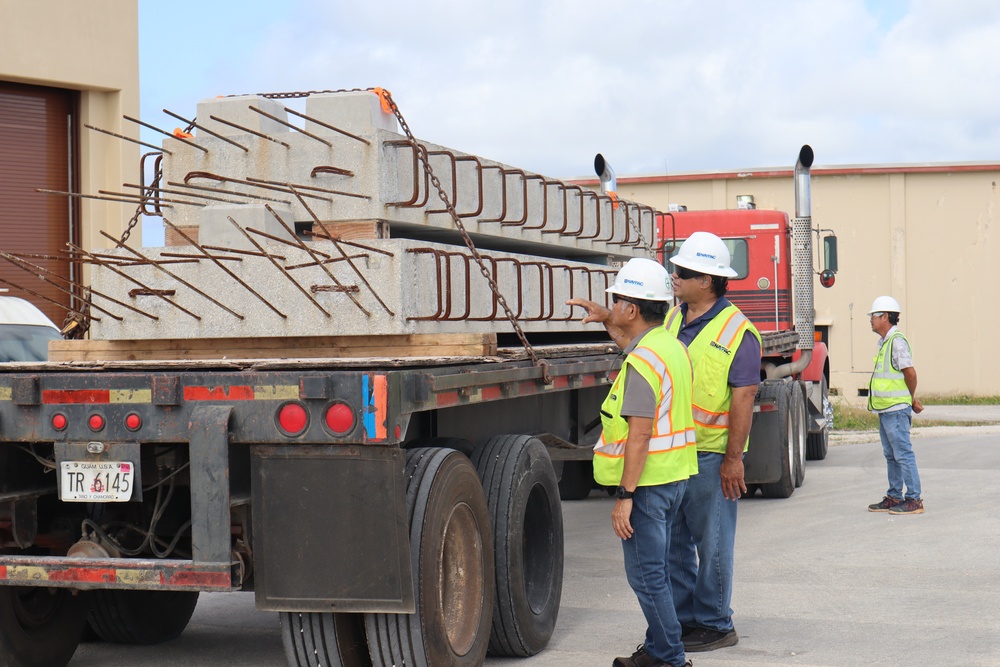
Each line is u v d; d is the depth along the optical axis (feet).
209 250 18.12
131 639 18.95
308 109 18.76
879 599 21.58
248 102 19.06
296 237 16.61
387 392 13.01
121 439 13.79
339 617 14.51
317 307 17.53
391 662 14.33
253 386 13.42
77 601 17.52
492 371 15.61
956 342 83.35
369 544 13.32
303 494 13.48
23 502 15.29
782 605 21.16
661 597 15.80
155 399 13.57
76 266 20.80
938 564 24.99
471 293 19.63
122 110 46.75
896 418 32.14
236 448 14.35
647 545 15.72
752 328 17.58
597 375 21.27
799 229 41.75
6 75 42.75
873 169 83.41
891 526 30.14
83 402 13.91
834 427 62.18
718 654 17.78
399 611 13.28
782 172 81.66
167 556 15.70
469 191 20.83
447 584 15.58
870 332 83.87
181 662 17.94
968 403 81.56
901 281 83.56
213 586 13.35
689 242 17.95
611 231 27.76
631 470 15.29
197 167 19.35
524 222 22.20
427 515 14.39
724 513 17.81
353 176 18.25
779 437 34.68
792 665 17.11
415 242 17.75
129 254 18.84
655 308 16.06
